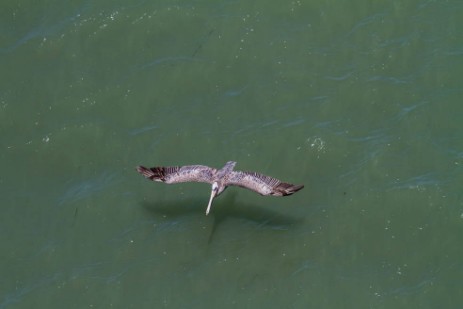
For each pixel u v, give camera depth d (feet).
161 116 137.49
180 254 124.47
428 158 131.23
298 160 131.44
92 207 129.39
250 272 122.42
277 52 141.90
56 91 140.46
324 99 137.28
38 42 144.56
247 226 125.80
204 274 122.62
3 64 143.13
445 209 126.41
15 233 128.26
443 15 144.56
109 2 147.33
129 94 139.33
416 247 124.16
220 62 141.59
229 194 127.95
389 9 145.18
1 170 133.80
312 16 144.87
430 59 140.67
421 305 119.55
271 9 145.48
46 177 133.28
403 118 135.13
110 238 126.72
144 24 145.18
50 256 125.80
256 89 138.72
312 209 126.82
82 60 143.33
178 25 145.18
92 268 124.36
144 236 126.31
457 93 137.49
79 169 133.69
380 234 125.08
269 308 119.65
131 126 136.87
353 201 127.34
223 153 132.57
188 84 140.15
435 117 135.23
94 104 139.03
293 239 124.47
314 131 133.59
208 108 137.59
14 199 131.34
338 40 143.13
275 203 127.44
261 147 132.77
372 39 142.72
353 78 139.03
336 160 131.34
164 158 132.87
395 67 140.36
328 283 121.29
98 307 121.19
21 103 139.23
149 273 123.34
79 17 146.20
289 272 122.21
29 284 123.44
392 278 121.80
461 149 132.16
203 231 125.70
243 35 143.54
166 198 129.18
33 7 147.74
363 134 133.80
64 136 135.85
